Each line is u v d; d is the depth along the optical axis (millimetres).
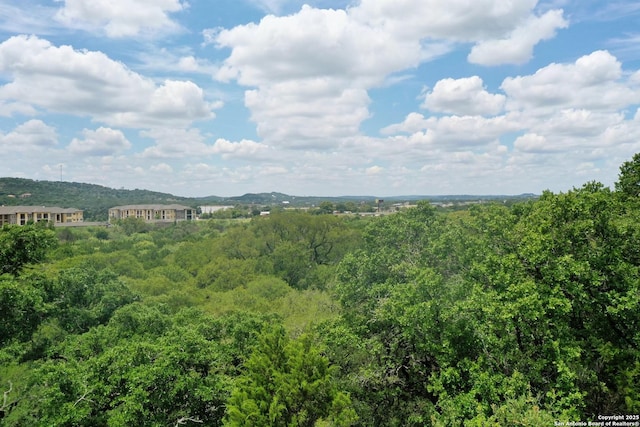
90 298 27859
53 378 15430
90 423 15930
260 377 14844
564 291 14859
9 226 24078
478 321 15742
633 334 14672
